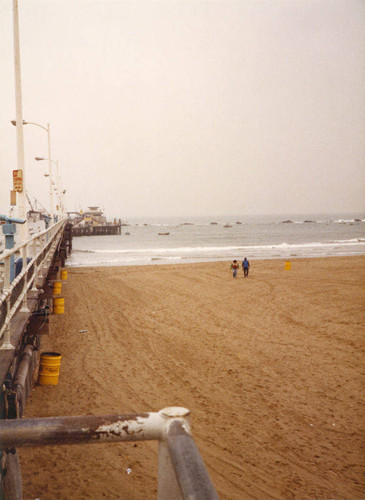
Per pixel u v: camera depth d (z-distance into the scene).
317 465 7.02
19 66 13.55
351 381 10.68
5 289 5.00
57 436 1.54
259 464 7.06
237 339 14.64
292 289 24.66
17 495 3.93
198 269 36.34
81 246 87.94
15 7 13.49
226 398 9.78
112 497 6.03
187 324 16.88
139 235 133.50
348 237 98.88
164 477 1.57
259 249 65.00
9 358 4.70
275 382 10.72
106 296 23.61
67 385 10.53
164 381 10.87
